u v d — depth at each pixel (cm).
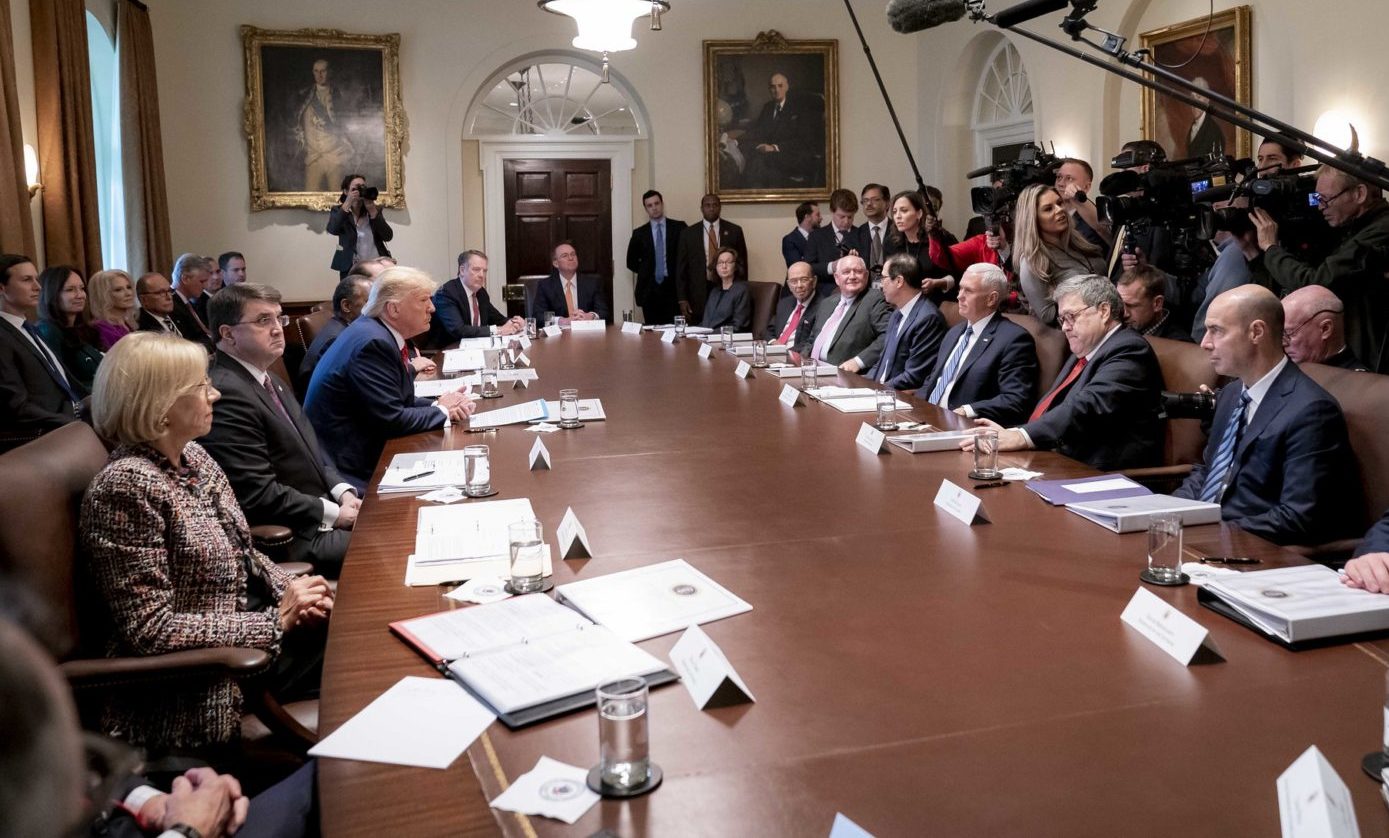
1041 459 316
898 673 167
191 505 239
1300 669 164
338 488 366
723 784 135
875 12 1009
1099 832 122
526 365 562
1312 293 332
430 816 130
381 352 395
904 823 125
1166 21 714
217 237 942
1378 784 130
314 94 943
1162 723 147
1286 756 138
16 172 626
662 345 656
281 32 928
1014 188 514
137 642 215
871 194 796
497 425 394
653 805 130
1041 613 191
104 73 841
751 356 592
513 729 152
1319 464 270
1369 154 562
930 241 600
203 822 173
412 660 178
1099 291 379
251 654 209
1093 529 242
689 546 236
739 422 388
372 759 144
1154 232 446
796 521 254
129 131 834
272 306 351
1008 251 529
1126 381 362
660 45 996
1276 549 224
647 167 1033
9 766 42
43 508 209
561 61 997
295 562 317
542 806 131
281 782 201
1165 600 190
